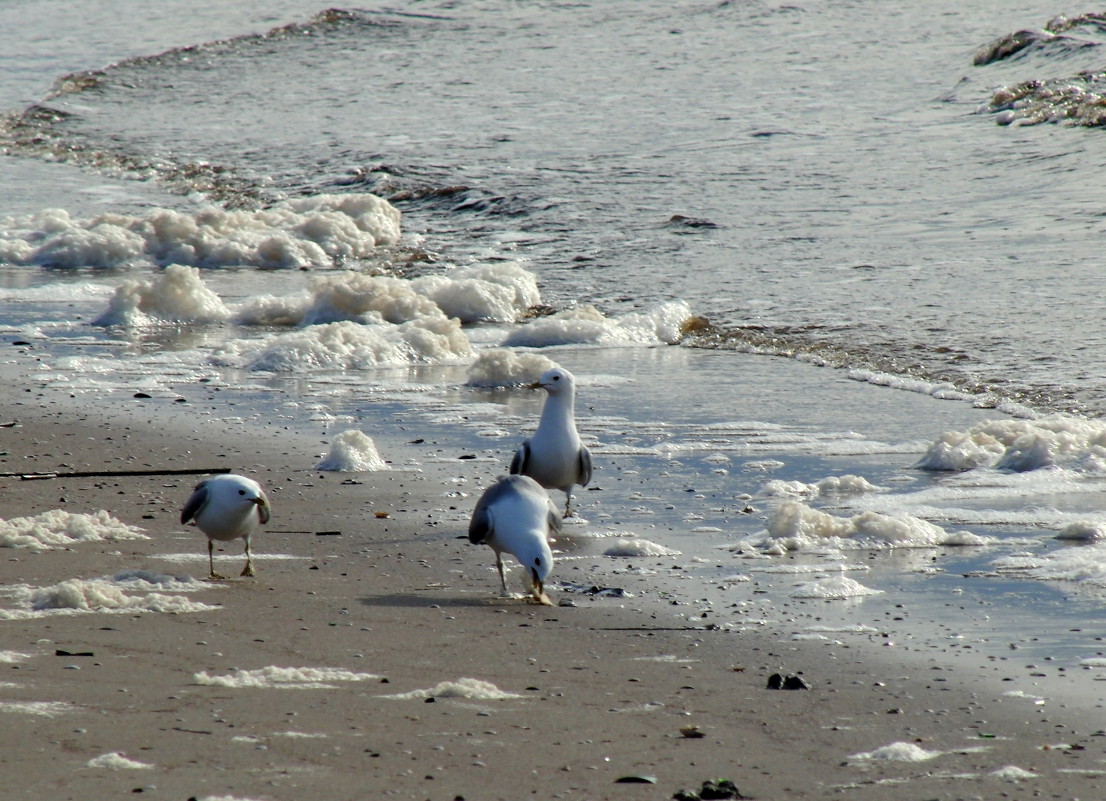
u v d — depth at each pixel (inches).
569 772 221.9
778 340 855.7
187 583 363.3
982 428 573.3
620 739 241.0
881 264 1072.2
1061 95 1742.1
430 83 2209.6
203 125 1985.7
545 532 357.7
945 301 927.0
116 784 208.5
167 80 2319.1
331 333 820.6
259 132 1914.4
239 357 803.4
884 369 760.3
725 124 1785.2
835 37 2351.1
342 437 545.3
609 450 577.6
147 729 237.6
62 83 2266.2
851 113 1808.6
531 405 682.2
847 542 419.8
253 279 1147.9
